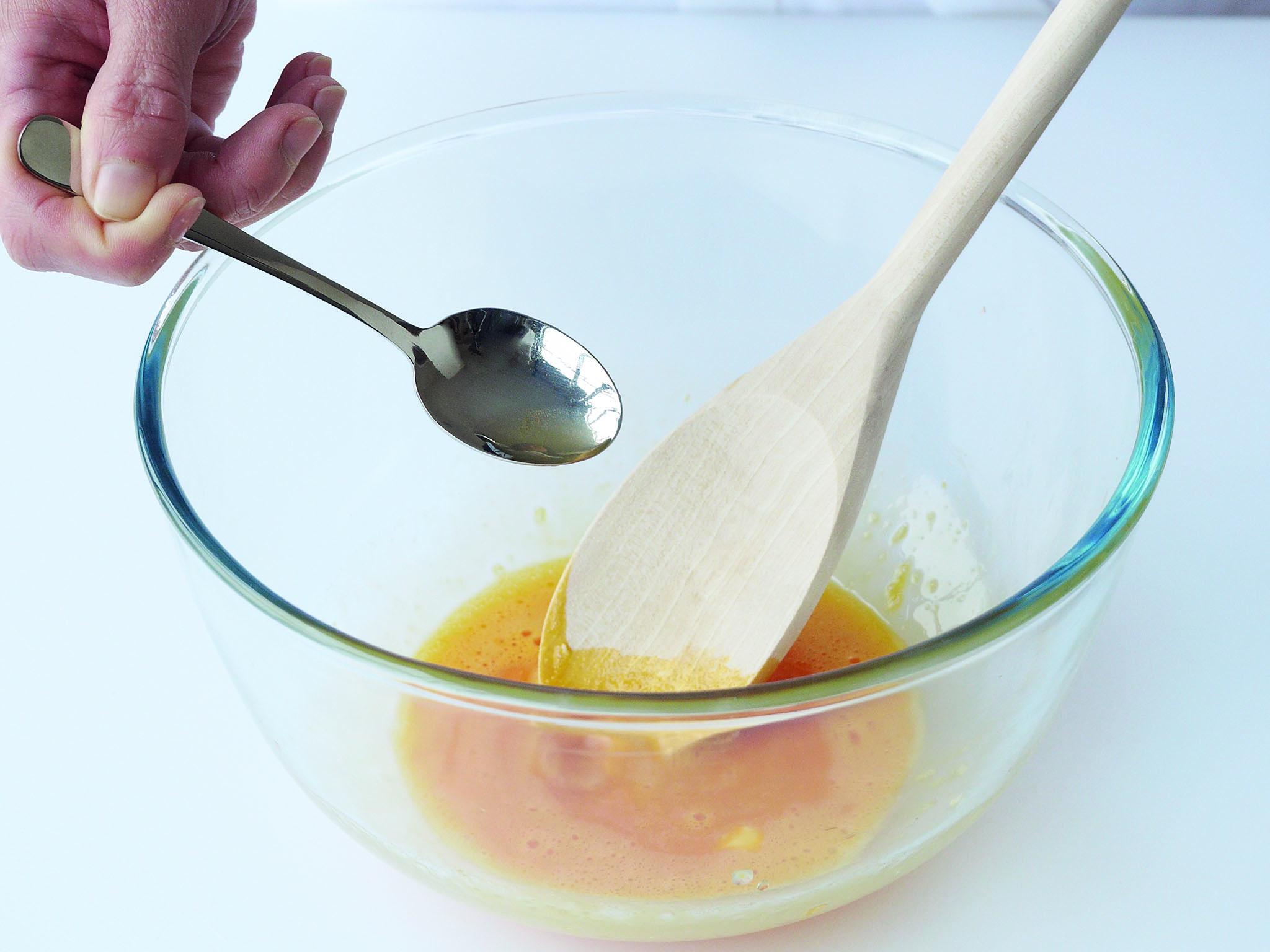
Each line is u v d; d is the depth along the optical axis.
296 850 0.32
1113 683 0.35
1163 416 0.26
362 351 0.36
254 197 0.33
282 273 0.29
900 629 0.37
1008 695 0.25
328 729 0.25
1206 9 0.67
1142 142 0.56
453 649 0.39
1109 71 0.60
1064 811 0.32
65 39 0.33
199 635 0.38
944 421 0.36
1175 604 0.37
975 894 0.30
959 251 0.29
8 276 0.52
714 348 0.40
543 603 0.40
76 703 0.36
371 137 0.55
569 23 0.64
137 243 0.29
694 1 0.68
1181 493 0.40
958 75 0.59
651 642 0.32
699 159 0.37
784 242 0.38
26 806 0.33
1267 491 0.40
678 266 0.39
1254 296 0.48
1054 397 0.32
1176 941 0.29
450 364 0.32
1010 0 0.65
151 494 0.42
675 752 0.23
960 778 0.26
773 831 0.25
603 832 0.25
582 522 0.42
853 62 0.60
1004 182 0.28
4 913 0.31
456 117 0.36
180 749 0.35
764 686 0.22
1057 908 0.30
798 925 0.30
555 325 0.40
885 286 0.29
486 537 0.41
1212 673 0.35
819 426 0.30
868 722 0.23
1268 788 0.32
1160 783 0.32
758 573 0.31
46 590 0.39
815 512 0.30
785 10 0.67
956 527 0.36
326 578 0.36
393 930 0.30
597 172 0.38
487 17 0.65
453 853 0.26
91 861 0.32
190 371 0.30
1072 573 0.23
